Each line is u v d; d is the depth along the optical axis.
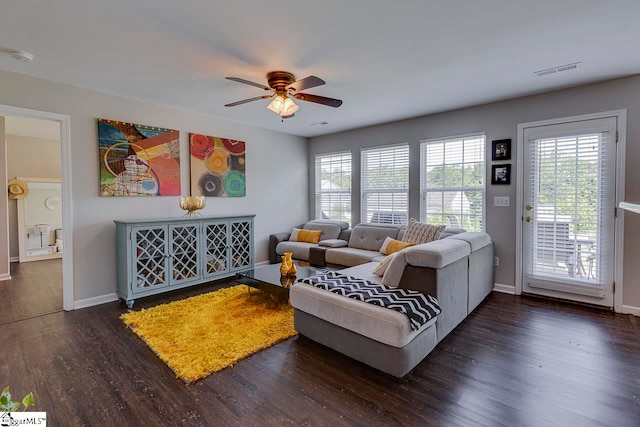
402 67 2.76
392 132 4.75
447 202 4.23
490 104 3.81
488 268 3.55
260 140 5.11
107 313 3.12
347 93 3.44
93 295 3.37
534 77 3.01
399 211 4.72
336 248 4.59
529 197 3.58
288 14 1.94
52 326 2.81
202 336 2.55
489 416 1.66
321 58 2.57
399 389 1.90
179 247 3.65
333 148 5.56
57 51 2.43
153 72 2.85
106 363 2.19
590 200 3.22
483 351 2.35
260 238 5.16
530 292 3.63
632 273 3.04
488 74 2.93
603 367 2.12
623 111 3.02
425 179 4.44
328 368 2.13
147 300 3.49
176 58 2.55
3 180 4.48
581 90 3.23
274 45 2.34
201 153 4.29
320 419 1.64
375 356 2.02
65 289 3.21
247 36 2.21
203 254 3.88
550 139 3.43
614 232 3.11
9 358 2.26
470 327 2.78
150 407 1.73
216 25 2.06
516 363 2.18
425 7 1.88
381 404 1.76
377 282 2.65
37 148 6.24
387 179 4.86
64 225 3.19
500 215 3.79
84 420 1.64
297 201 5.78
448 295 2.48
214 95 3.51
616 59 2.62
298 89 2.68
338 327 2.23
